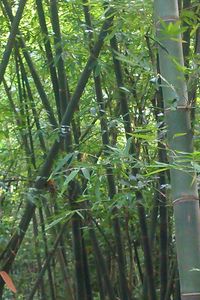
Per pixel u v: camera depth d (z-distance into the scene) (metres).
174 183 2.83
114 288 6.00
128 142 3.31
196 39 4.08
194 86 3.12
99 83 4.92
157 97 4.63
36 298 7.94
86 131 5.11
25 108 5.78
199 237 2.79
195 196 2.81
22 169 5.67
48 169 4.39
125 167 3.58
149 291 4.85
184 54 3.94
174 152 2.79
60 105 4.92
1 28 6.05
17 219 5.83
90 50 4.72
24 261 7.65
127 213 5.09
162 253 5.06
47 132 5.01
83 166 3.44
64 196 4.71
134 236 6.07
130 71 4.92
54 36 4.86
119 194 4.11
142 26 3.66
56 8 4.89
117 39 4.50
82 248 5.31
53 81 5.11
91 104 5.30
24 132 5.52
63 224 5.29
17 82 6.03
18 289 7.74
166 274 5.08
